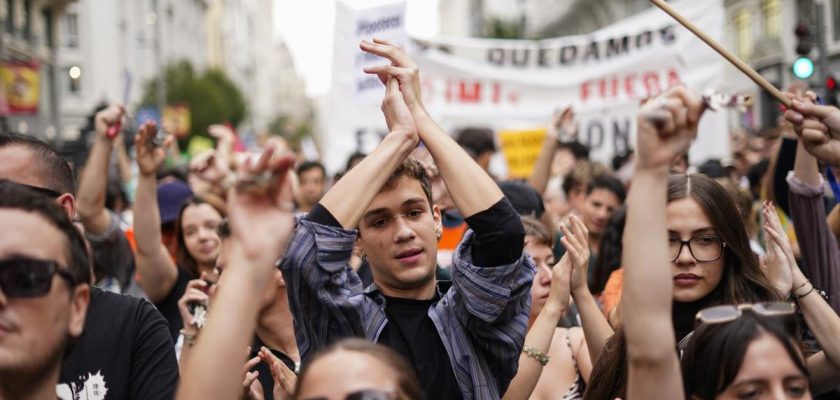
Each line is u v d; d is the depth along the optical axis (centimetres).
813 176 414
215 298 212
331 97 911
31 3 3866
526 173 993
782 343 241
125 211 855
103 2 4753
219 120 4528
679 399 226
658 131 216
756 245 589
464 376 329
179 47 6538
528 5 7600
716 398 245
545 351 379
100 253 545
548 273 475
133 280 569
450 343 331
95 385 305
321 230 309
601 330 388
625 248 224
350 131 926
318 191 922
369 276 548
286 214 214
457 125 993
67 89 4700
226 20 9738
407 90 325
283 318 414
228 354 208
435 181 612
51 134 4016
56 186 327
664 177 220
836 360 333
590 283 564
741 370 240
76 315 238
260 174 209
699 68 941
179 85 4497
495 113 988
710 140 949
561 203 833
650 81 960
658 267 221
